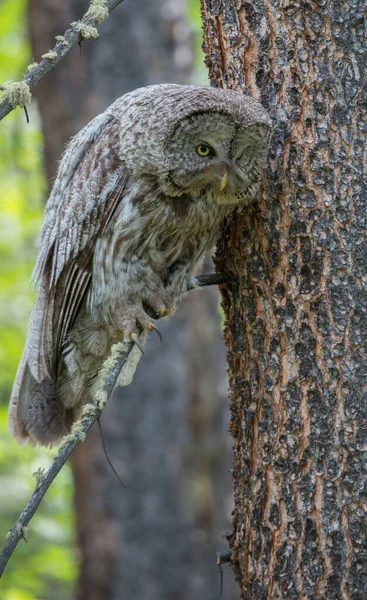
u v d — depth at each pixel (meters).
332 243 7.84
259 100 8.21
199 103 8.34
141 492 18.38
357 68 7.91
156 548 18.33
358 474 7.75
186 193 8.88
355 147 7.85
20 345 22.50
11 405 10.55
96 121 9.62
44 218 10.35
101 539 18.34
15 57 23.75
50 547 19.97
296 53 8.00
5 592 17.92
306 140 7.93
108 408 18.48
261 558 8.13
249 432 8.32
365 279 7.79
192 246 9.47
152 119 8.77
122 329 9.36
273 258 8.07
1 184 23.97
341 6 7.93
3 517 21.08
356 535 7.73
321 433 7.83
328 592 7.77
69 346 10.12
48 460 20.91
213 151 8.41
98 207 9.23
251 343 8.27
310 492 7.86
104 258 9.34
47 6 18.05
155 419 18.56
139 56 18.48
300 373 7.91
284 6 8.03
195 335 18.97
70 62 18.33
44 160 18.70
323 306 7.84
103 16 7.84
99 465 18.36
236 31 8.31
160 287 9.41
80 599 18.50
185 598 18.36
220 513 18.70
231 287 8.54
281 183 8.03
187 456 18.70
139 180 8.98
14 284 23.53
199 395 18.80
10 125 23.31
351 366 7.77
